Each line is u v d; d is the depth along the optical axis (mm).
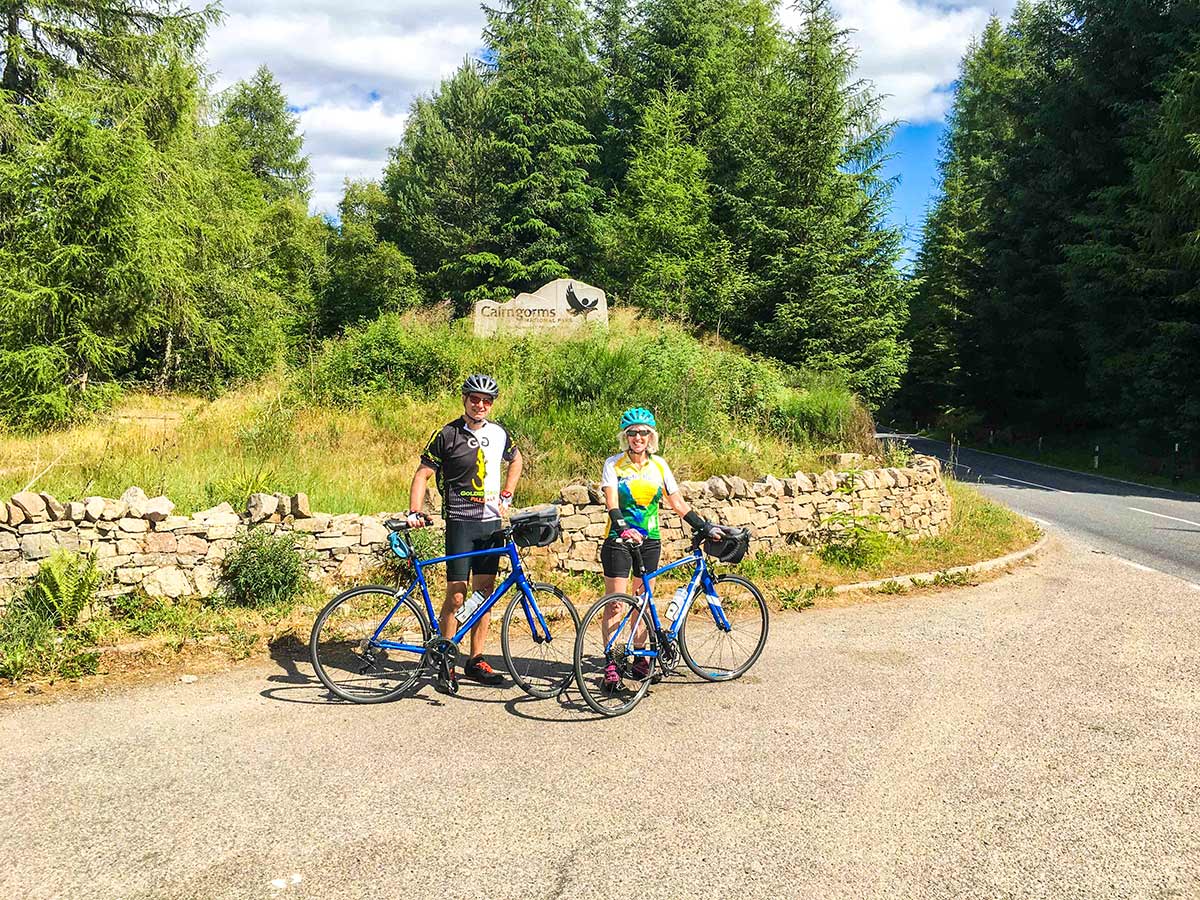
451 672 5219
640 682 5344
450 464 5246
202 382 19891
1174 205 21078
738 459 11594
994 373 34406
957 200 44062
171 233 18625
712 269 25031
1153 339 24391
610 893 3102
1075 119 28000
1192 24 22984
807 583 8344
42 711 4742
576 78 37156
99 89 18078
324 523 6844
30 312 14805
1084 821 3742
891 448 12766
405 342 14945
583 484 8883
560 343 16469
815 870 3295
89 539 6012
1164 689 5578
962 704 5242
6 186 15562
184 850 3328
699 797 3902
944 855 3430
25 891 3021
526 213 32812
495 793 3891
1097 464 26250
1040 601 8172
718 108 32438
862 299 24453
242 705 4918
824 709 5129
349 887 3100
